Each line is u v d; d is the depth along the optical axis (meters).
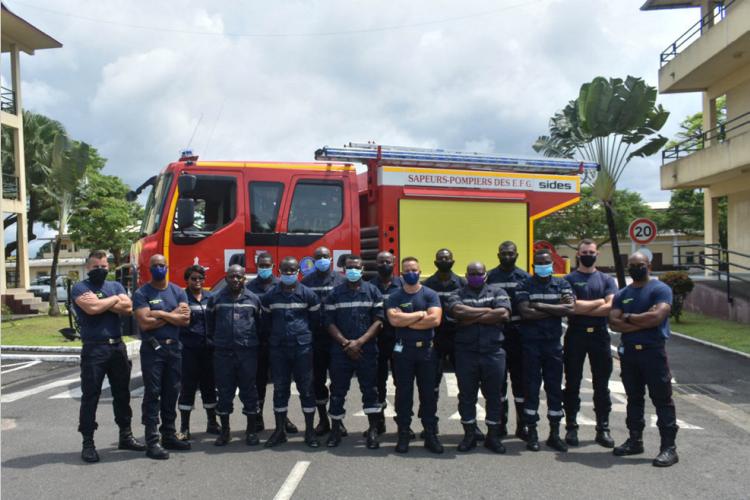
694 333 12.65
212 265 8.05
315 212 8.52
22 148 20.84
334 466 5.16
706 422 6.63
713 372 9.24
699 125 27.39
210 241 8.05
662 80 19.16
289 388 5.91
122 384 5.61
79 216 21.52
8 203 19.88
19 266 20.77
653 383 5.31
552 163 9.54
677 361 10.05
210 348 6.14
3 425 6.60
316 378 6.26
